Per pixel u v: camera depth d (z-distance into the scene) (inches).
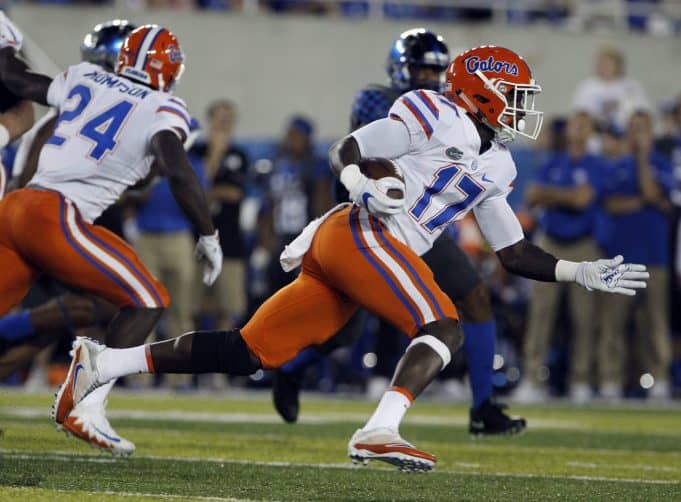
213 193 1318.9
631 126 1357.0
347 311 551.8
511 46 1881.2
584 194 1305.4
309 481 588.7
